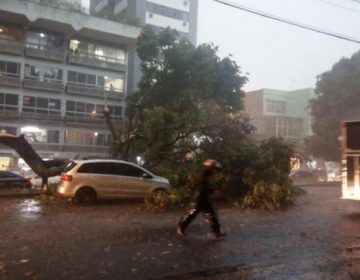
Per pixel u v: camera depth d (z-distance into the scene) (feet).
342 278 23.36
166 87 80.84
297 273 24.20
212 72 80.59
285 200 56.59
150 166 65.87
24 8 147.33
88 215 44.60
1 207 50.42
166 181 56.08
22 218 42.16
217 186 56.90
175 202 51.62
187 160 65.16
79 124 164.45
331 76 139.13
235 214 47.93
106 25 163.22
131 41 173.37
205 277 23.22
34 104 157.28
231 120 67.00
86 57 168.35
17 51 153.69
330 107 138.31
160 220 41.93
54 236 32.99
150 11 198.70
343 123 50.85
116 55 176.96
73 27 157.07
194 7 211.82
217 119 77.46
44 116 157.28
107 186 52.95
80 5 165.68
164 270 24.07
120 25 166.09
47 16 151.53
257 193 53.83
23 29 156.15
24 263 24.91
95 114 168.66
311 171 150.20
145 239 32.42
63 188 51.90
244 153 58.75
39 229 36.01
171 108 69.10
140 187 54.34
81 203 52.01
